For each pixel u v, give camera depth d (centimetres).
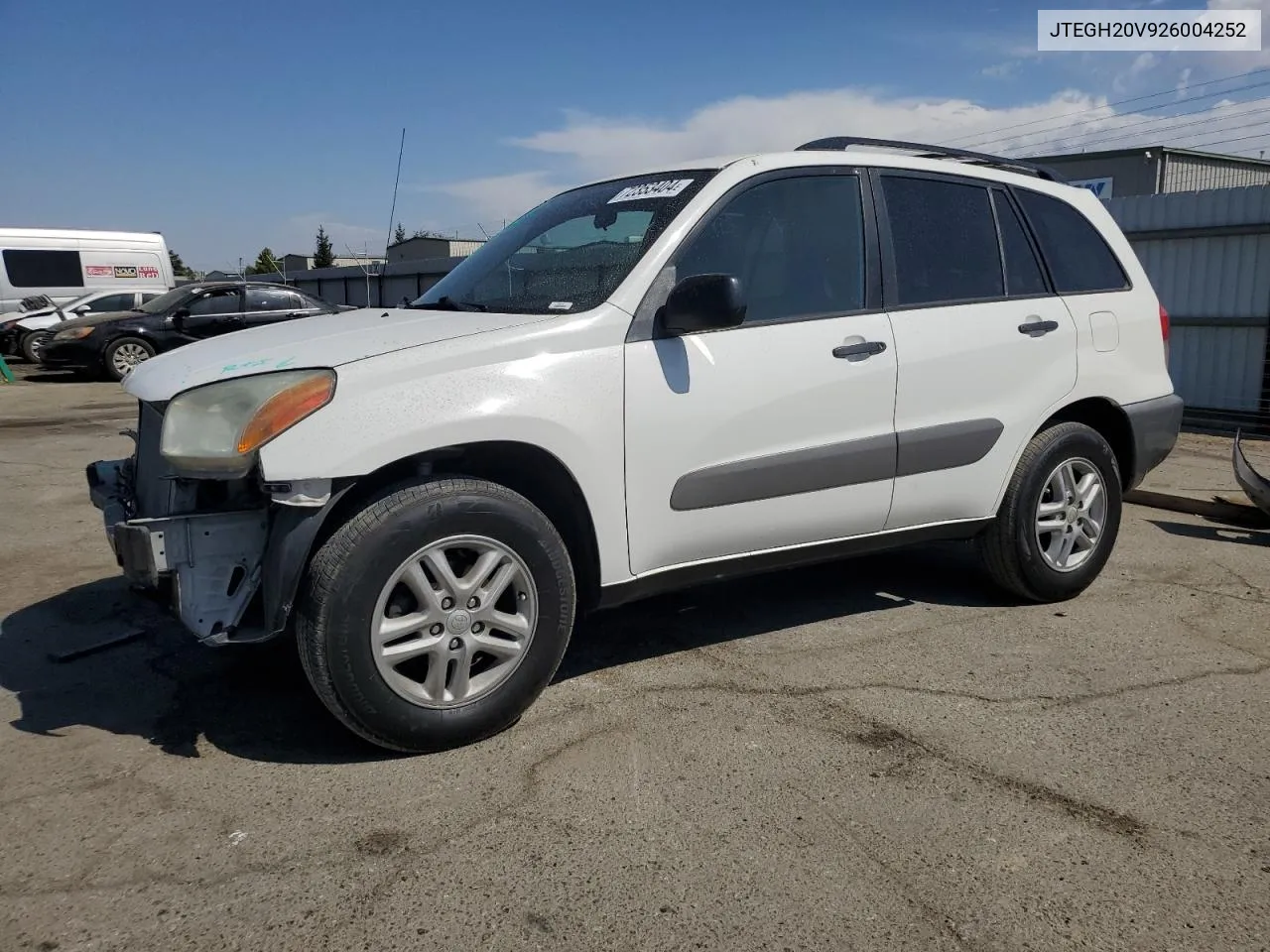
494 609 316
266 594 291
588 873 250
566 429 319
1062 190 470
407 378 299
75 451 931
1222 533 598
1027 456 436
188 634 421
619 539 338
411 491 300
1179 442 965
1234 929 230
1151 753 315
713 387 347
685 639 415
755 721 336
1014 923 232
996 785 294
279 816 276
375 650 293
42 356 1650
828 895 242
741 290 327
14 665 388
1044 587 452
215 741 323
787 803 283
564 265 369
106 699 357
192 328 1652
